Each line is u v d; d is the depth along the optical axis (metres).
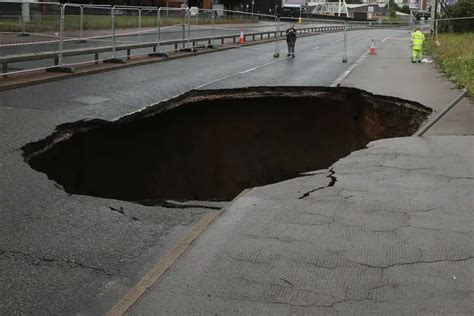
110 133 10.20
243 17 43.47
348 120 14.70
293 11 85.50
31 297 3.75
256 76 16.75
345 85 14.91
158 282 3.91
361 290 3.78
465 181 6.41
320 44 35.91
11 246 4.55
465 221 5.13
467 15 42.09
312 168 14.82
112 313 3.49
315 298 3.67
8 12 15.30
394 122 12.74
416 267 4.14
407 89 14.13
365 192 6.05
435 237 4.74
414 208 5.51
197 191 13.02
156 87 13.66
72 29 16.55
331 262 4.24
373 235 4.79
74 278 4.05
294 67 19.91
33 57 12.94
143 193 11.05
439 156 7.56
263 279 3.95
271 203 5.71
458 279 3.94
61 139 8.76
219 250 4.46
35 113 9.62
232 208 5.55
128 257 4.43
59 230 4.93
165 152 12.12
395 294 3.72
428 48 27.88
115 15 18.45
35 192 5.88
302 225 5.05
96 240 4.74
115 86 13.34
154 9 20.53
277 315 3.45
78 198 5.79
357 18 114.12
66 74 13.82
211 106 13.85
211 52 24.89
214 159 14.00
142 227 5.07
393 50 30.48
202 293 3.75
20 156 7.11
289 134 14.89
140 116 10.71
